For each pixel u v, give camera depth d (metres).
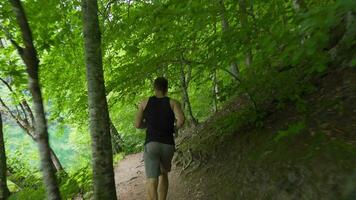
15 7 2.97
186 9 4.99
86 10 5.09
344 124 4.28
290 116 5.34
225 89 6.12
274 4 4.95
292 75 5.43
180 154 8.26
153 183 5.44
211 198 5.52
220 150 6.50
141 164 12.34
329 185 3.72
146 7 5.49
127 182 9.81
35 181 10.20
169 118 5.54
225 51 5.39
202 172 6.57
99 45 5.11
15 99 11.98
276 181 4.44
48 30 7.66
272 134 5.31
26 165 16.97
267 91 5.90
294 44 3.49
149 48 6.77
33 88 3.06
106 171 4.92
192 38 5.85
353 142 3.91
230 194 5.20
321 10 2.71
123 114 18.12
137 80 7.11
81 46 9.30
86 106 8.93
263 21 4.89
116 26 5.99
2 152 6.22
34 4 7.29
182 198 6.23
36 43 7.40
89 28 5.06
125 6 7.10
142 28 5.88
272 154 4.86
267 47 3.68
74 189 7.02
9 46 8.29
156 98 5.68
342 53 5.24
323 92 5.13
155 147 5.45
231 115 6.42
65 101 12.22
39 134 3.07
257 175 4.88
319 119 4.69
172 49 6.24
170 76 9.38
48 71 10.62
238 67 8.62
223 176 5.79
